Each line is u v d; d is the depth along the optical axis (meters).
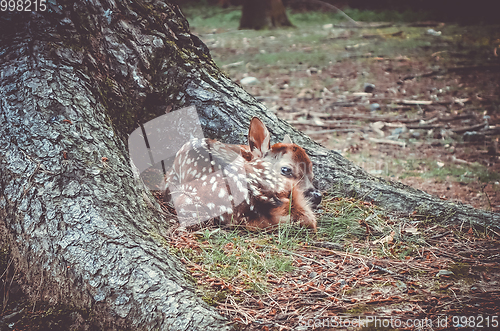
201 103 4.36
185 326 2.39
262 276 2.92
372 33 16.12
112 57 3.88
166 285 2.59
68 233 2.76
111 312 2.54
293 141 4.53
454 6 18.66
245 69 12.15
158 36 4.26
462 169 5.90
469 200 4.92
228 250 3.13
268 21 18.16
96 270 2.63
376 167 6.01
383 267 3.08
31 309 2.70
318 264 3.09
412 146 6.87
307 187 3.56
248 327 2.46
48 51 3.42
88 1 3.78
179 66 4.36
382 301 2.70
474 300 2.71
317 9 20.86
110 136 3.38
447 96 9.34
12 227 2.88
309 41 15.29
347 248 3.31
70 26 3.62
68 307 2.65
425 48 13.59
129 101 3.96
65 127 3.16
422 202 4.00
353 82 10.62
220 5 24.14
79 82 3.44
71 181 2.93
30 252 2.80
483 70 11.20
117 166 3.21
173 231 3.31
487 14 17.94
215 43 15.59
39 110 3.16
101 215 2.83
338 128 7.72
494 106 8.56
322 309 2.63
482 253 3.33
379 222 3.73
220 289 2.76
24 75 3.27
